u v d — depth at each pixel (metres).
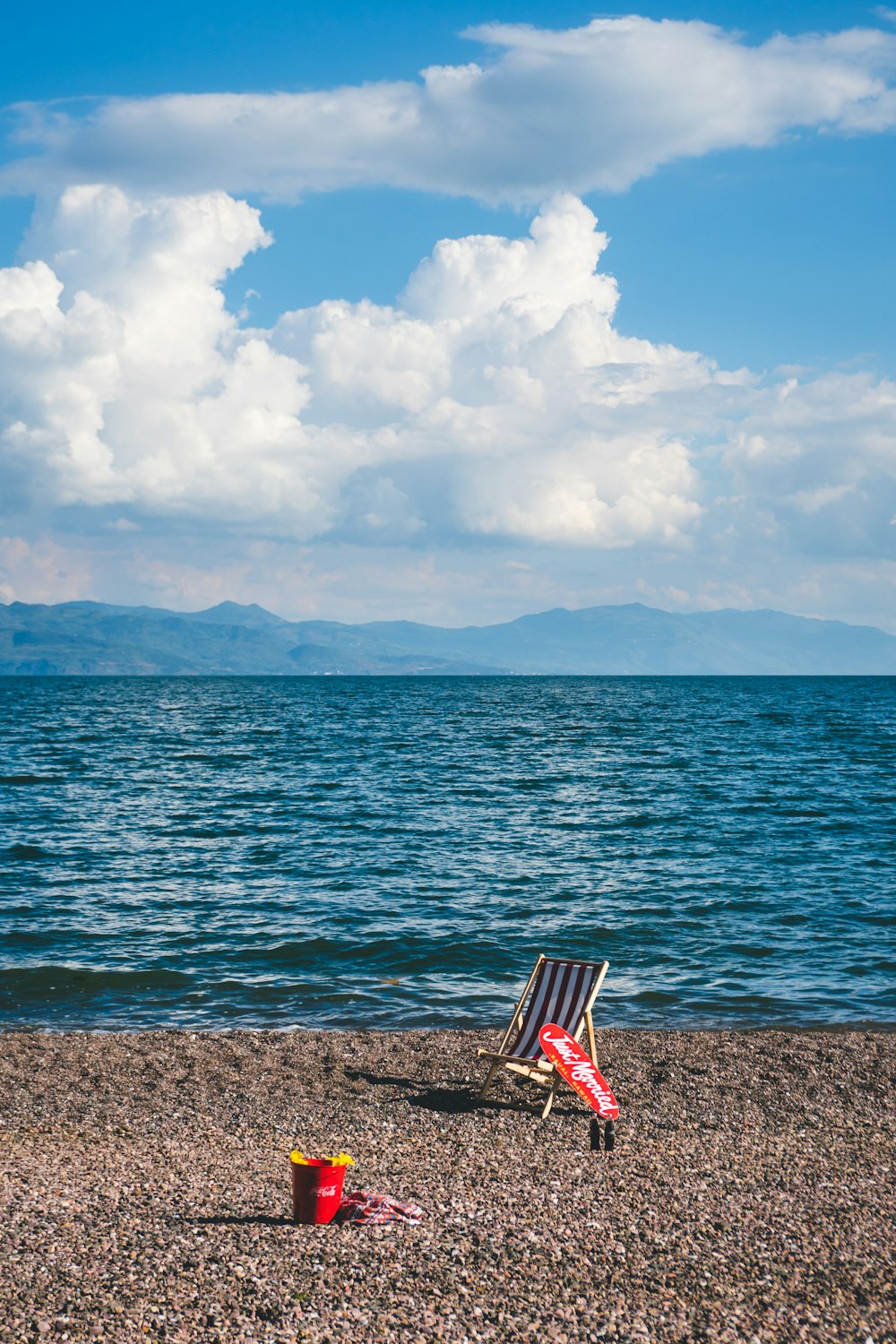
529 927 22.16
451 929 21.97
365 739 75.75
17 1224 8.28
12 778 49.62
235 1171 9.90
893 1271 7.80
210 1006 16.95
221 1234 8.23
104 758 60.28
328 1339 6.66
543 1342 6.71
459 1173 9.94
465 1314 7.04
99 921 22.58
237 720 100.38
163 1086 12.86
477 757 61.34
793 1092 12.79
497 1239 8.25
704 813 38.84
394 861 29.62
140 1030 15.72
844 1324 7.00
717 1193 9.42
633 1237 8.34
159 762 58.31
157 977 18.53
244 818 37.56
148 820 37.06
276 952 20.16
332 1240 8.15
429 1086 12.95
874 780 49.31
